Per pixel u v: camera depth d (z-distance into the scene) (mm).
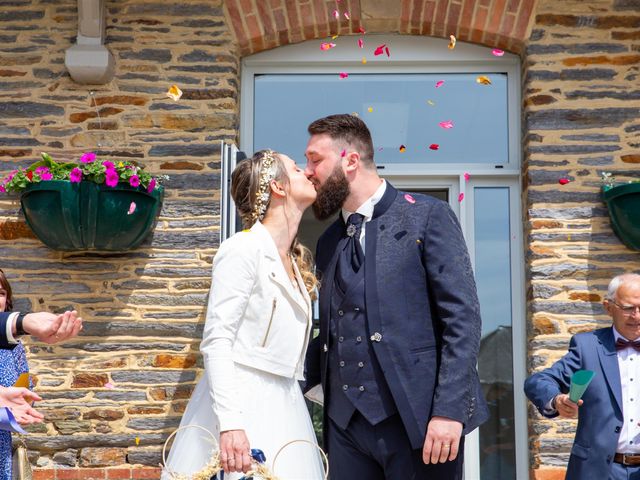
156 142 4840
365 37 5090
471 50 5070
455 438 2916
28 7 4930
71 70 4781
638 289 3627
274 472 2842
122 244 4594
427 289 3133
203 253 4738
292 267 3162
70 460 4602
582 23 4859
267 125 5121
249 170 3166
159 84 4879
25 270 4723
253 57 5098
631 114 4789
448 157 5059
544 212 4734
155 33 4910
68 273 4723
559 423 4594
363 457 3176
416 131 5086
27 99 4871
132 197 4477
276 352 2945
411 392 3031
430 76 5121
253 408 2881
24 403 2543
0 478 3498
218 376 2791
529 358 4715
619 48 4840
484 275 4965
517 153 5020
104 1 4883
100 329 4684
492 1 4887
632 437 3566
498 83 5094
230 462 2709
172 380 4660
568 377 3684
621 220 4535
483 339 4914
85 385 4652
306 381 3344
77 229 4484
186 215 4766
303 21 4922
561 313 4656
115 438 4613
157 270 4723
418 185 5051
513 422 4844
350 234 3238
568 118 4801
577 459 3613
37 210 4430
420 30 5000
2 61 4891
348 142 3244
